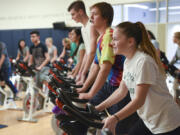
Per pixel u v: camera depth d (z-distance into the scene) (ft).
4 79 19.66
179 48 15.62
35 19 38.37
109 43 6.66
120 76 7.47
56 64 13.12
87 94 6.64
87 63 9.01
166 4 28.25
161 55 16.15
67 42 24.07
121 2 30.86
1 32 39.70
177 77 14.83
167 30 28.53
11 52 39.37
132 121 7.26
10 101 19.71
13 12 39.99
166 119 5.47
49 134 13.76
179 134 5.48
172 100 5.62
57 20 36.65
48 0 37.11
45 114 17.89
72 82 9.06
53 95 7.08
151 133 6.26
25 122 16.06
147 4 29.53
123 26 5.36
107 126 4.85
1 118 16.93
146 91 5.17
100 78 6.65
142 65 5.21
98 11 7.30
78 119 4.85
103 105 6.31
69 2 35.58
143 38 5.48
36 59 18.39
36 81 17.81
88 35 10.28
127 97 7.27
